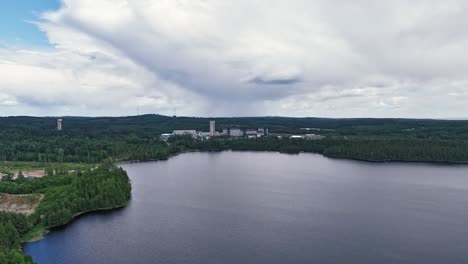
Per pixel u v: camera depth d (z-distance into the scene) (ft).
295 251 504.84
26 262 383.45
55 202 639.76
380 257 485.56
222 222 628.28
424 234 568.00
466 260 477.36
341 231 582.76
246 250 508.53
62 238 544.21
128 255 490.49
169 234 567.59
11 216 536.83
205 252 501.97
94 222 617.21
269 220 638.94
